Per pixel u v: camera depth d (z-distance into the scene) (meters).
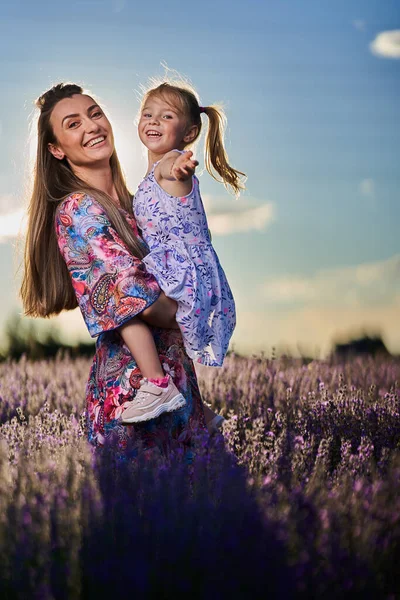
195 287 3.24
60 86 3.65
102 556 2.15
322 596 2.08
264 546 2.12
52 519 2.23
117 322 3.13
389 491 2.49
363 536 2.24
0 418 4.78
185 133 4.12
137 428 3.20
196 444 2.96
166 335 3.31
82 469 2.66
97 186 3.62
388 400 4.14
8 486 2.51
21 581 2.07
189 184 3.40
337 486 2.65
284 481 2.61
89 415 3.35
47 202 3.56
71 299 3.62
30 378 5.84
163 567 2.12
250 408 4.45
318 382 5.31
